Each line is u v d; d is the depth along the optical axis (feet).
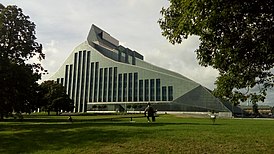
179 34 33.58
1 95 101.14
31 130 72.23
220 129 60.03
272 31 29.53
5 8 106.22
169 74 441.68
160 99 404.57
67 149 43.34
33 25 113.09
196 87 372.58
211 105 353.31
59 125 86.33
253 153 36.91
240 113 336.70
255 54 31.22
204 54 34.40
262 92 33.53
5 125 96.27
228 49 31.81
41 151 43.24
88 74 471.21
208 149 39.29
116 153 39.63
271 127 69.97
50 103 268.41
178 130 57.67
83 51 484.33
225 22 29.73
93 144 45.27
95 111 444.96
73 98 474.08
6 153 43.42
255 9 27.81
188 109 368.68
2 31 103.14
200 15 29.12
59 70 501.97
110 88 447.42
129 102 426.92
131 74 435.53
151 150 39.86
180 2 32.63
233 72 33.63
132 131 57.36
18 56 108.68
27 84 106.42
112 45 551.18
